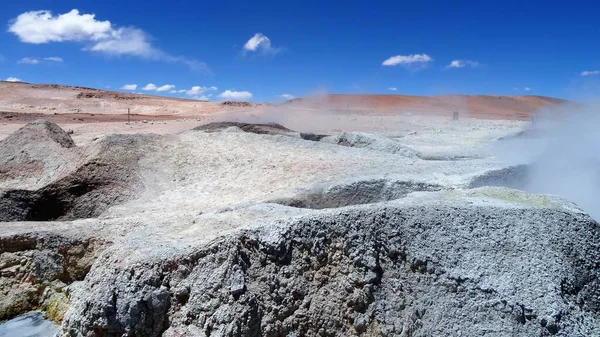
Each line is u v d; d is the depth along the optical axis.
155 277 6.45
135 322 6.26
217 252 6.54
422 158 15.45
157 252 6.68
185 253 6.60
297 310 6.40
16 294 7.82
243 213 8.05
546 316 6.32
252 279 6.41
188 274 6.52
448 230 7.29
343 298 6.54
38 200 11.86
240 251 6.52
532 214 7.68
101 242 8.25
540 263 6.98
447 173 11.48
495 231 7.37
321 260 6.75
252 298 6.23
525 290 6.59
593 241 7.51
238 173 12.55
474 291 6.59
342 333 6.39
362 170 11.80
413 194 9.13
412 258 6.89
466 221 7.45
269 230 6.79
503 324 6.32
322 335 6.36
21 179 13.76
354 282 6.61
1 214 11.35
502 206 7.86
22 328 7.37
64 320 6.52
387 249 6.95
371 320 6.44
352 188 10.50
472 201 8.13
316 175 11.59
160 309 6.36
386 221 7.20
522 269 6.88
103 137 13.76
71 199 12.09
